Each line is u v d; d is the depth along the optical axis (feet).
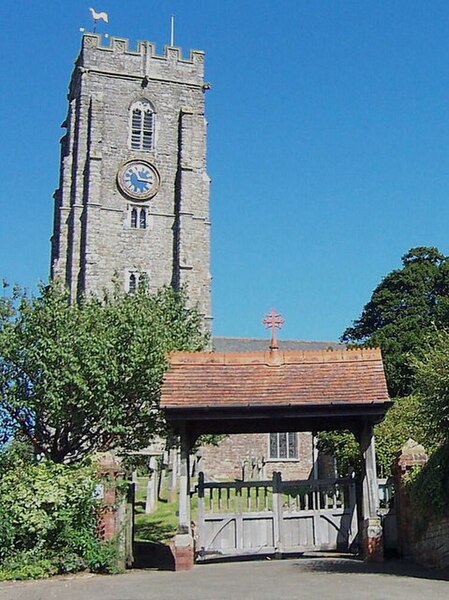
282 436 164.35
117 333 76.95
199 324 104.58
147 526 90.68
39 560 52.60
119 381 75.77
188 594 40.93
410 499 57.52
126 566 57.47
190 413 57.82
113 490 56.29
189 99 195.62
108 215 182.19
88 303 91.45
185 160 188.85
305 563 56.75
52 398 73.72
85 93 188.34
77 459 76.38
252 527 62.90
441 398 49.21
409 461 59.72
